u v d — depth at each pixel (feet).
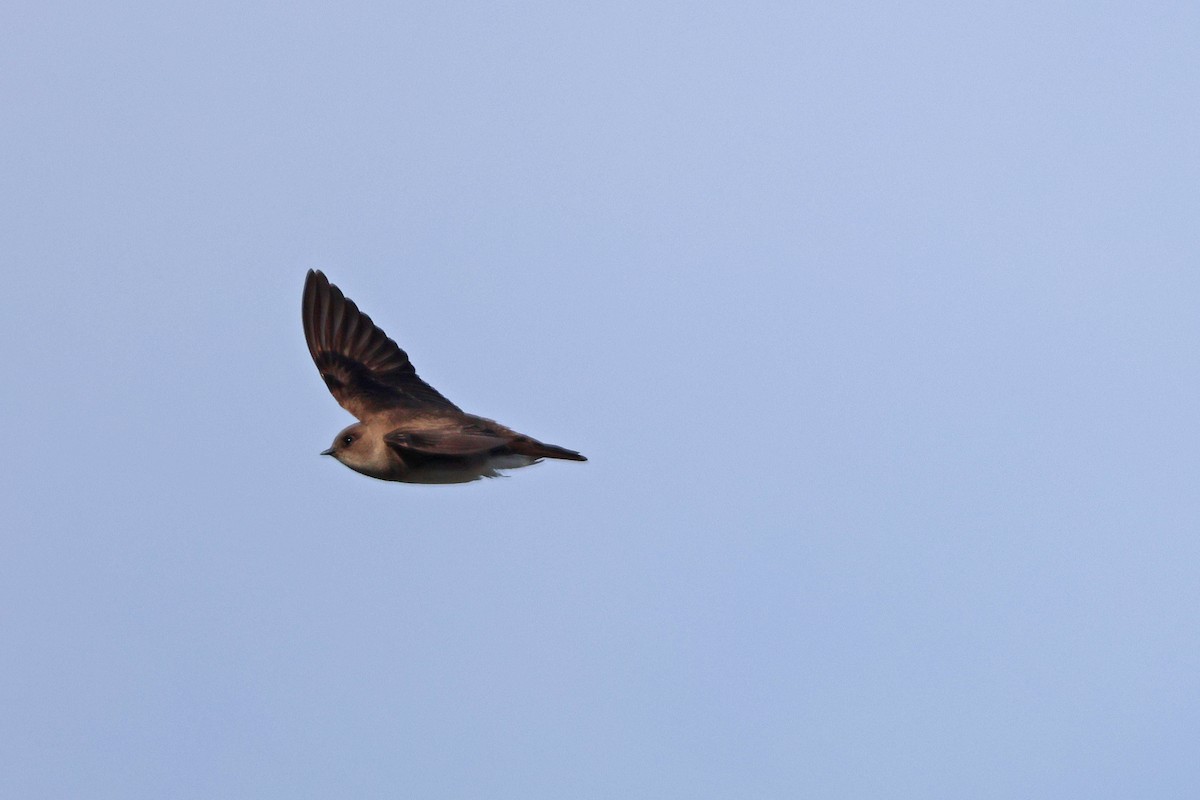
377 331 61.57
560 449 57.93
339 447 59.47
